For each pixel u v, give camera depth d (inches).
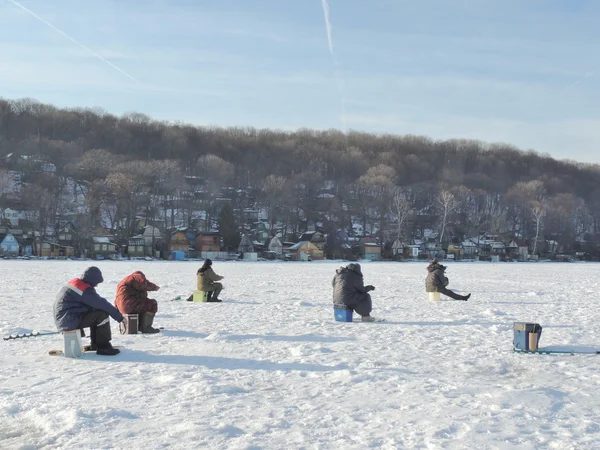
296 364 377.4
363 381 332.5
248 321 594.9
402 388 316.8
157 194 5295.3
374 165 7062.0
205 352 418.0
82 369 359.6
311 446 229.5
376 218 5565.9
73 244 4323.3
